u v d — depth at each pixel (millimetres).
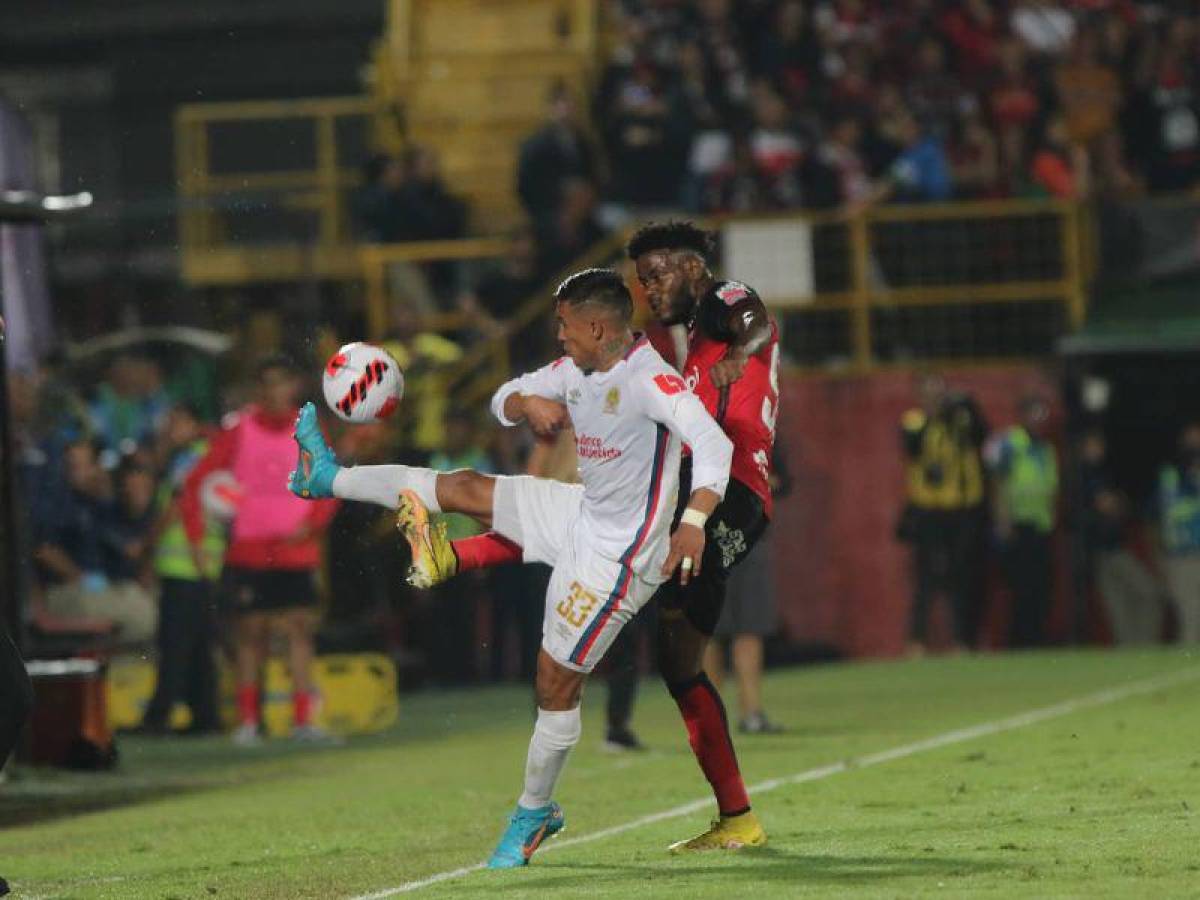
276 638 50938
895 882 21141
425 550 23578
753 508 23844
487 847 26781
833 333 70312
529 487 23766
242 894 23125
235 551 48125
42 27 95062
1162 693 47938
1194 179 74500
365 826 30375
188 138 80438
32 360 57344
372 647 56031
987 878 21188
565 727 23422
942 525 65938
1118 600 68000
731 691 57188
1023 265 69625
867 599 69375
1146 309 68375
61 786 38781
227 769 41594
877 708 48188
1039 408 67062
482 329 70125
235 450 48375
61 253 80125
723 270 69312
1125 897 19516
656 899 20516
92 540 51812
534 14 83438
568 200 71062
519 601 64812
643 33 78125
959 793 29938
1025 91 74000
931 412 66125
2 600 40594
